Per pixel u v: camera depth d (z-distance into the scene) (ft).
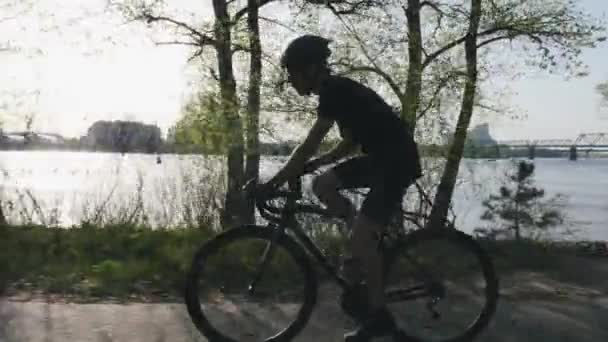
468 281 14.33
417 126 29.91
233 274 14.92
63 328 14.19
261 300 15.46
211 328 13.10
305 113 32.12
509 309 17.20
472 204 31.35
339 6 34.22
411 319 15.08
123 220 26.94
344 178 12.62
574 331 15.12
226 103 31.55
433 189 29.35
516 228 30.78
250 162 31.04
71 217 26.48
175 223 27.73
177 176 29.25
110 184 29.19
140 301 17.20
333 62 32.07
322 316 15.97
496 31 34.32
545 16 34.30
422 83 30.53
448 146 29.96
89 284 18.84
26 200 26.91
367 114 12.04
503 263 24.82
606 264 25.29
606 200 84.99
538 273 23.26
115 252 23.76
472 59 33.55
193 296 13.02
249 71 34.01
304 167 13.14
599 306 17.78
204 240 25.62
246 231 13.01
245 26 34.09
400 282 13.64
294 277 16.38
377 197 12.14
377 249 12.41
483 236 29.78
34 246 23.39
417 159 12.49
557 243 30.50
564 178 166.81
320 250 13.29
